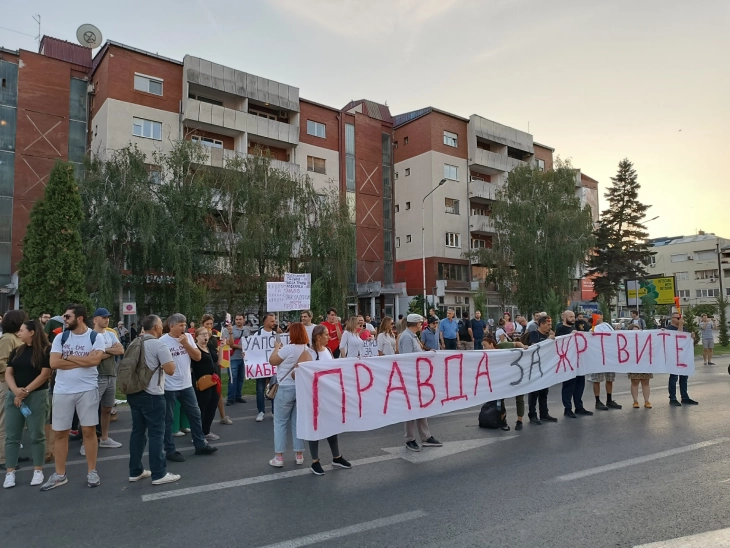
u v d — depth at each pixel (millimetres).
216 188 23688
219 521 4500
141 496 5203
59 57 33094
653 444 7000
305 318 10023
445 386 7418
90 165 22422
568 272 36688
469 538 4051
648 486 5246
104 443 7422
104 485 5590
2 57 29688
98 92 30625
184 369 6848
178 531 4297
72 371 5551
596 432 7832
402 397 6914
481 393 7844
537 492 5121
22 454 7109
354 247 26453
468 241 44688
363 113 42781
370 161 42188
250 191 23594
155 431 5625
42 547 4035
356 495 5148
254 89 34312
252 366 9320
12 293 27781
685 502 4773
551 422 8758
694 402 10344
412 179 44438
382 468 6129
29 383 5664
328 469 6109
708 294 74250
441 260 42594
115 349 7430
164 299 23297
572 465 6059
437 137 43656
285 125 35438
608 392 10039
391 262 43406
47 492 5371
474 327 16859
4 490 5473
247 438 7875
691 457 6320
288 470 6090
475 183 44781
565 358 9117
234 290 23094
